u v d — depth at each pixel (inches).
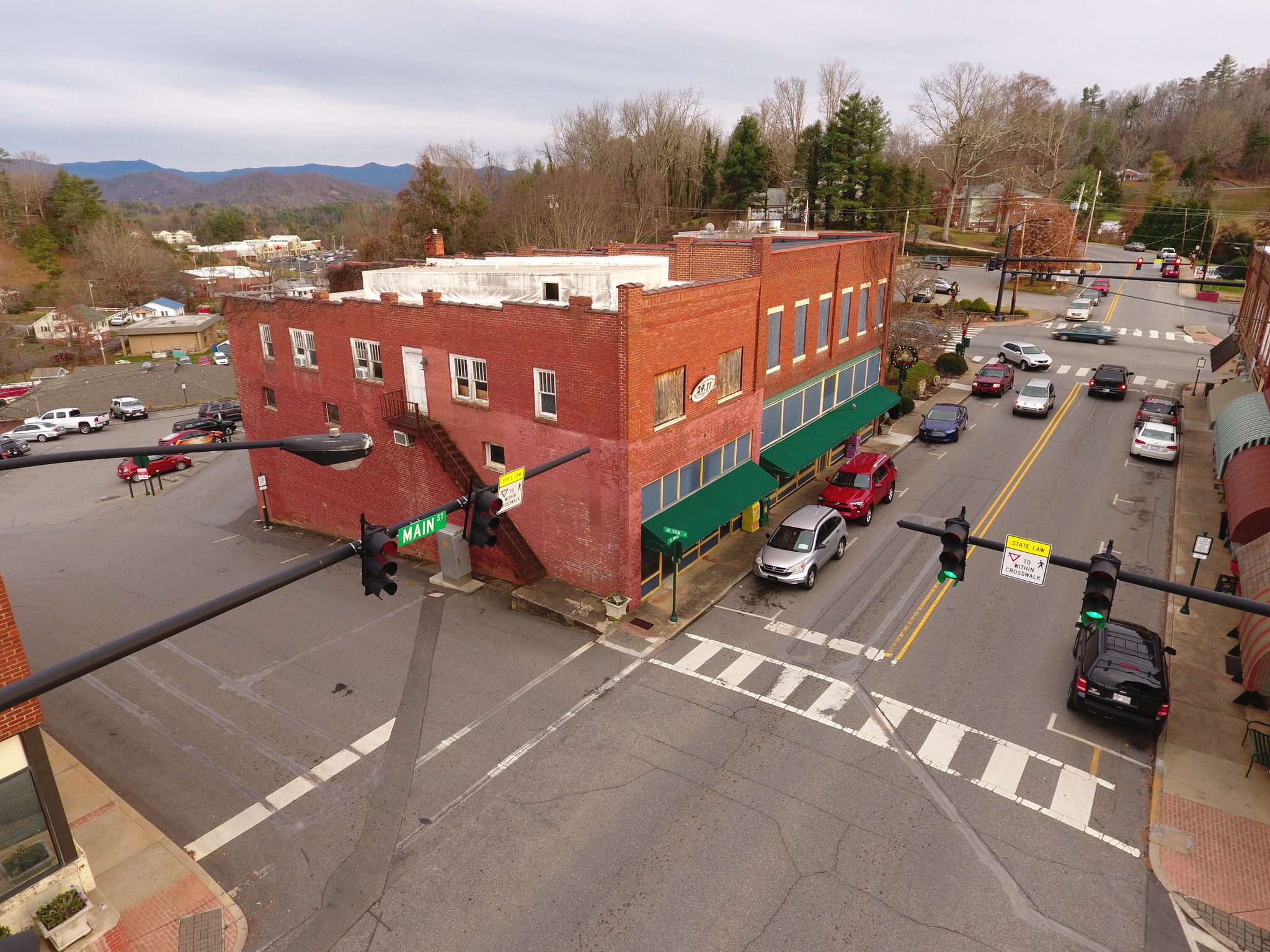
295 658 755.4
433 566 974.4
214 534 1241.4
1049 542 951.6
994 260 1245.7
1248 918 447.2
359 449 370.0
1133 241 3959.2
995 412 1562.5
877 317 1347.2
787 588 861.8
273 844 517.0
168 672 741.3
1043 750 589.3
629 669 709.3
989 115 3740.2
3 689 210.1
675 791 550.0
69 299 4589.1
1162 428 1249.4
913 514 1053.2
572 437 796.6
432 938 439.8
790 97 4015.8
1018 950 425.4
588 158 4163.4
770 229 1185.4
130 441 2144.4
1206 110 6245.1
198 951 437.1
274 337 1118.4
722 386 914.1
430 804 546.3
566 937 437.1
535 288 1010.1
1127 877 474.9
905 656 719.1
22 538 1302.9
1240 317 1633.9
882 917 446.0
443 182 3284.9
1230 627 761.0
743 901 457.4
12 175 5728.3
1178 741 598.9
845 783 556.7
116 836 528.4
